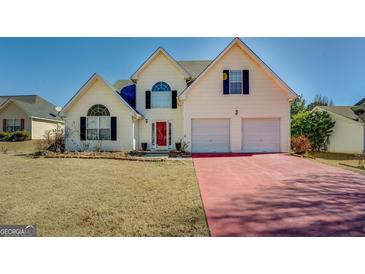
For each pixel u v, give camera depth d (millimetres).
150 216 5082
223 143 16562
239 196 6324
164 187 7285
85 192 6824
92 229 4602
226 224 4652
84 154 14758
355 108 21562
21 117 27922
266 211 5250
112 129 17281
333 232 4305
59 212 5359
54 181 8094
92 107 17469
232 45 16328
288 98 16344
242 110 16453
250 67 16547
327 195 6383
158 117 18484
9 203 5938
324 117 20859
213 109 16531
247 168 10422
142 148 18078
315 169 10148
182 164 11539
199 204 5719
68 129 17484
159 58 18578
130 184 7668
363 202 5801
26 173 9398
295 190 6891
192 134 16641
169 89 18547
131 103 19047
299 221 4734
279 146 16422
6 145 22906
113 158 13484
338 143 20047
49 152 15398
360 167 10672
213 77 16594
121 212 5320
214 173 9344
